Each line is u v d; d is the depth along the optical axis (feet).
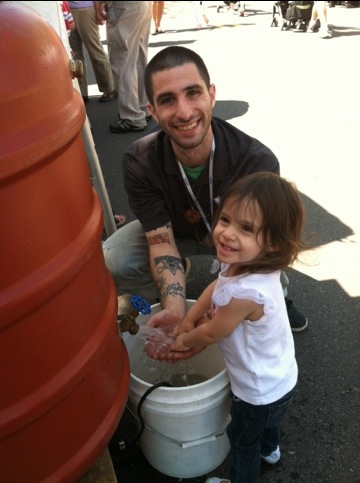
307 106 14.84
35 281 2.87
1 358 2.86
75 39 15.84
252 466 4.42
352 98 15.24
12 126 2.61
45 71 2.81
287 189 3.83
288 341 4.27
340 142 12.21
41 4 5.75
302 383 5.90
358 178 10.42
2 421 2.96
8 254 2.73
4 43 2.60
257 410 4.15
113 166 12.01
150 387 4.28
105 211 7.78
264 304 3.81
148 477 4.98
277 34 25.76
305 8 25.34
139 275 6.36
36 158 2.70
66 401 3.33
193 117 4.83
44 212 2.88
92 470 3.98
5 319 2.76
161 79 4.75
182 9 39.24
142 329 4.81
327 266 7.85
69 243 3.14
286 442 5.24
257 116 14.35
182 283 5.38
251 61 20.58
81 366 3.33
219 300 3.93
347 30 25.26
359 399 5.66
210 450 4.72
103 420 3.79
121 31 12.89
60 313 3.12
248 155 5.28
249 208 3.69
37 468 3.33
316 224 8.92
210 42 25.11
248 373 4.09
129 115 13.99
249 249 3.79
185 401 4.20
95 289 3.53
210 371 5.48
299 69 18.86
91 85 19.44
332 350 6.34
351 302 7.12
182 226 6.03
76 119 3.10
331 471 4.94
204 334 4.17
